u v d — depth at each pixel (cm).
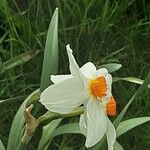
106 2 55
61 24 55
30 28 54
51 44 38
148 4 61
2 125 50
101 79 25
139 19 61
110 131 25
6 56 54
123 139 50
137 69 55
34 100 29
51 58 38
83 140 49
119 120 33
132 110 51
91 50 54
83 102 25
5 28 55
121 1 60
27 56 49
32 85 52
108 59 54
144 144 49
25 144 29
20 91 51
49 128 35
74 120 43
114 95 52
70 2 57
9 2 58
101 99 25
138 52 57
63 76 25
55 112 24
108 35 57
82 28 55
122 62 55
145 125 50
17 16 55
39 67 54
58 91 24
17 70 53
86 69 26
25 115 27
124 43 57
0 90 52
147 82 31
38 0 55
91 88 25
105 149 35
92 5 57
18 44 54
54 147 49
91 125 24
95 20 55
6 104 51
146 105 52
